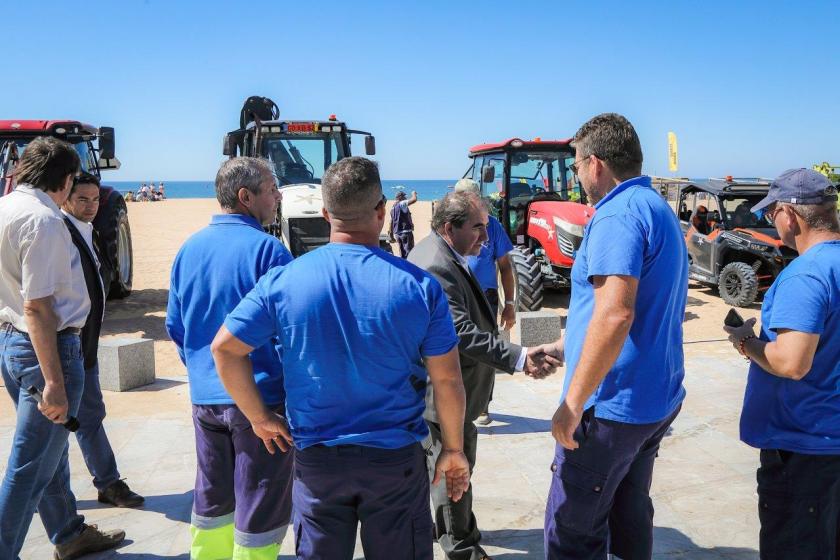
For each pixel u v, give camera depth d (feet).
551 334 27.04
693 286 44.55
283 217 32.22
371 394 7.18
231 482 9.81
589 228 8.15
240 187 9.66
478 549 11.26
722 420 18.21
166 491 14.37
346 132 35.83
